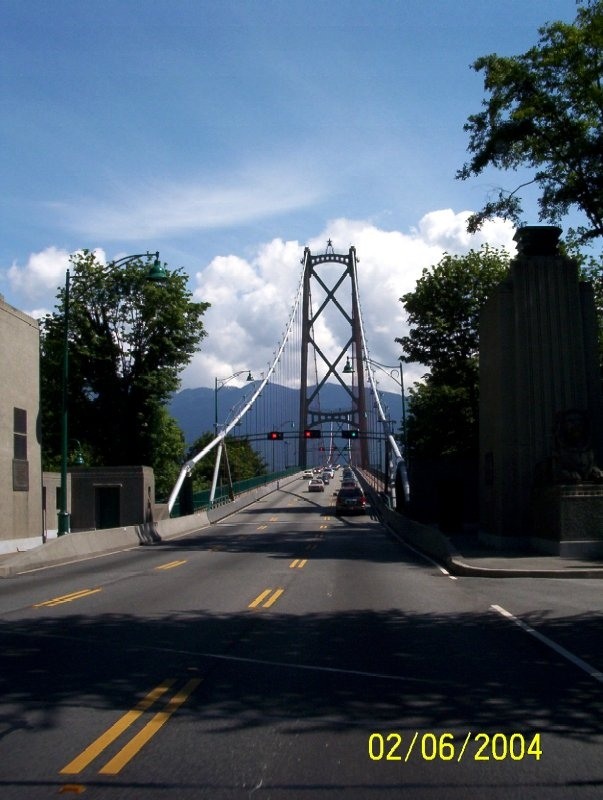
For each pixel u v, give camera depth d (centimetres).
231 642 1080
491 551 2592
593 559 2244
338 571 2142
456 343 4734
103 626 1227
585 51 2359
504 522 2697
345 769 586
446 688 823
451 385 4844
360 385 11112
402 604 1462
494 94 2452
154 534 3909
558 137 2430
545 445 2711
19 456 2991
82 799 529
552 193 2458
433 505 4178
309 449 15312
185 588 1752
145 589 1742
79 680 863
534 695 794
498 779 568
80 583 1911
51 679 869
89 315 5634
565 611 1357
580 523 2344
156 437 5769
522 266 2772
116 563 2550
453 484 4181
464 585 1784
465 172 2512
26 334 3069
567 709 744
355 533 4275
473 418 4772
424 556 2681
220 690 816
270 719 710
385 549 3070
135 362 5700
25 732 675
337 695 794
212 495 6272
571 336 2752
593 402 2766
